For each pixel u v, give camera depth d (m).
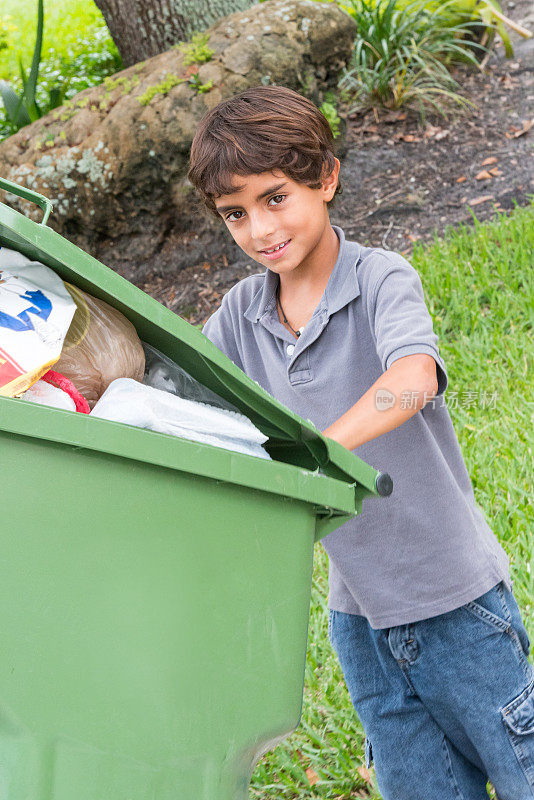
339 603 2.07
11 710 1.17
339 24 6.33
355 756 2.64
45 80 8.38
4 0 9.65
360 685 2.06
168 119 5.96
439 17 7.88
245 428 1.39
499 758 1.92
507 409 4.06
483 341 4.75
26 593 1.17
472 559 1.92
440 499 1.90
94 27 9.05
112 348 1.40
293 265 1.78
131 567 1.25
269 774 2.65
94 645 1.23
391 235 6.36
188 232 6.39
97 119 6.20
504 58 7.98
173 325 1.32
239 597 1.37
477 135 7.08
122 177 6.07
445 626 1.92
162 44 6.80
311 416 1.96
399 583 1.92
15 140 6.36
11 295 1.30
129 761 1.27
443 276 5.41
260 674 1.40
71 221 6.30
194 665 1.32
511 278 5.30
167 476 1.27
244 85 6.02
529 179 6.51
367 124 7.34
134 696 1.27
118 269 6.44
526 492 3.49
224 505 1.33
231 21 6.32
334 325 1.87
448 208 6.46
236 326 2.06
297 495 1.38
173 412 1.33
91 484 1.21
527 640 2.05
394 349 1.62
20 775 1.19
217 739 1.36
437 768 2.00
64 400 1.30
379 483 1.50
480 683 1.92
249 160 1.67
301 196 1.74
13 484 1.15
